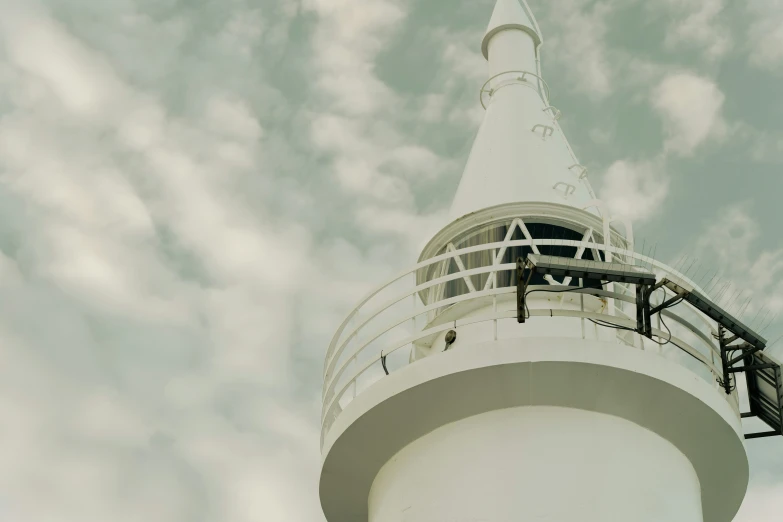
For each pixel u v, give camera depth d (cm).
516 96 2758
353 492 2338
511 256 2398
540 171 2525
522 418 2106
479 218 2458
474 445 2105
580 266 2077
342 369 2277
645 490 2070
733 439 2173
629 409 2123
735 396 2270
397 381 2159
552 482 2038
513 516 2016
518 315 2100
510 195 2472
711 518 2366
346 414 2230
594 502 2023
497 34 2942
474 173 2580
